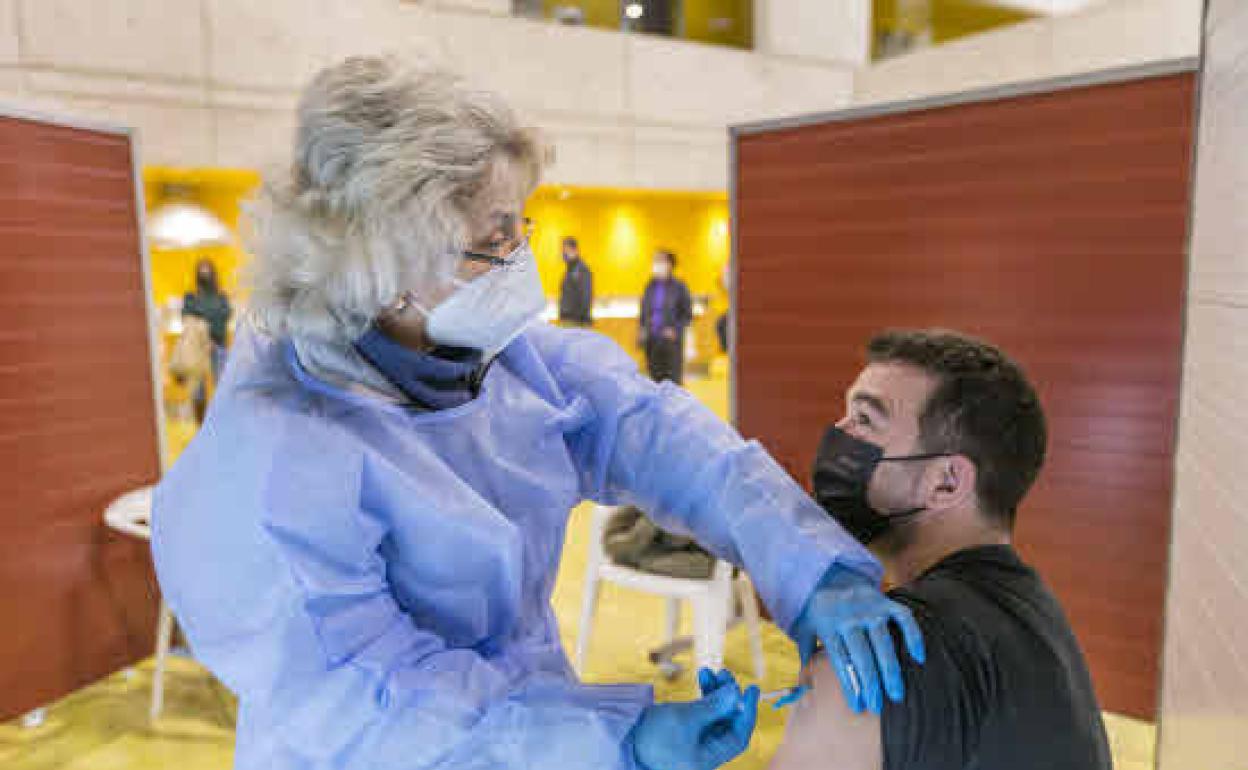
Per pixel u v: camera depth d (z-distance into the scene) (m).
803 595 0.80
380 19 6.52
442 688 0.71
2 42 5.13
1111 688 2.32
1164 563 2.18
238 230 0.76
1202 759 1.04
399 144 0.70
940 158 2.38
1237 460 0.93
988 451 0.82
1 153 2.31
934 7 9.79
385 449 0.80
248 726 0.76
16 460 2.42
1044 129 2.20
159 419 2.83
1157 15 5.86
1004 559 0.81
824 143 2.57
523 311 0.83
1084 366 2.23
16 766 2.28
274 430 0.74
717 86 8.61
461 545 0.81
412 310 0.81
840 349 2.63
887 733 0.67
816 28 9.15
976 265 2.36
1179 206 2.04
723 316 9.61
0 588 2.40
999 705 0.68
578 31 7.70
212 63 5.83
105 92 5.48
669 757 0.68
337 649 0.72
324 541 0.73
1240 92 0.95
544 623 0.99
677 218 9.66
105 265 2.63
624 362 1.08
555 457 0.98
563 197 8.81
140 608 2.80
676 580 2.37
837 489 0.89
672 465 0.99
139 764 2.29
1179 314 2.08
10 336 2.37
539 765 0.68
